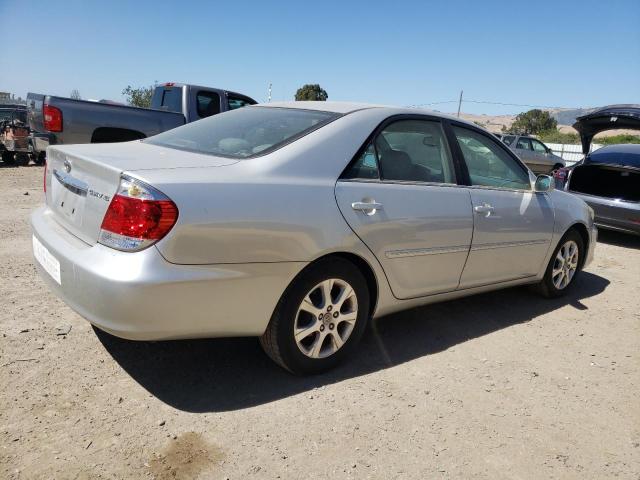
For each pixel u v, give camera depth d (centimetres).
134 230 249
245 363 334
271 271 282
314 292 313
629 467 267
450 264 380
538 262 472
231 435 263
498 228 411
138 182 253
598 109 1010
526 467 260
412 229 344
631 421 309
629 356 398
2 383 289
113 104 902
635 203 777
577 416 309
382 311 352
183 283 254
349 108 356
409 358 363
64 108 854
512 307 486
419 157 372
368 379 328
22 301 398
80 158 291
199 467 239
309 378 323
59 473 227
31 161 1498
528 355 385
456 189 384
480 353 381
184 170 272
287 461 248
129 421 267
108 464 236
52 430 254
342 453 257
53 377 300
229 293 270
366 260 323
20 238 572
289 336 302
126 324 252
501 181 437
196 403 287
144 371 315
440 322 434
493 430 287
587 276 623
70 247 277
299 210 290
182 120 978
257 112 377
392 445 267
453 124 404
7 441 243
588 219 531
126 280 245
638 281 616
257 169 290
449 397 316
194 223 255
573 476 257
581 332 438
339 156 321
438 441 273
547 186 448
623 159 838
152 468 236
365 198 322
